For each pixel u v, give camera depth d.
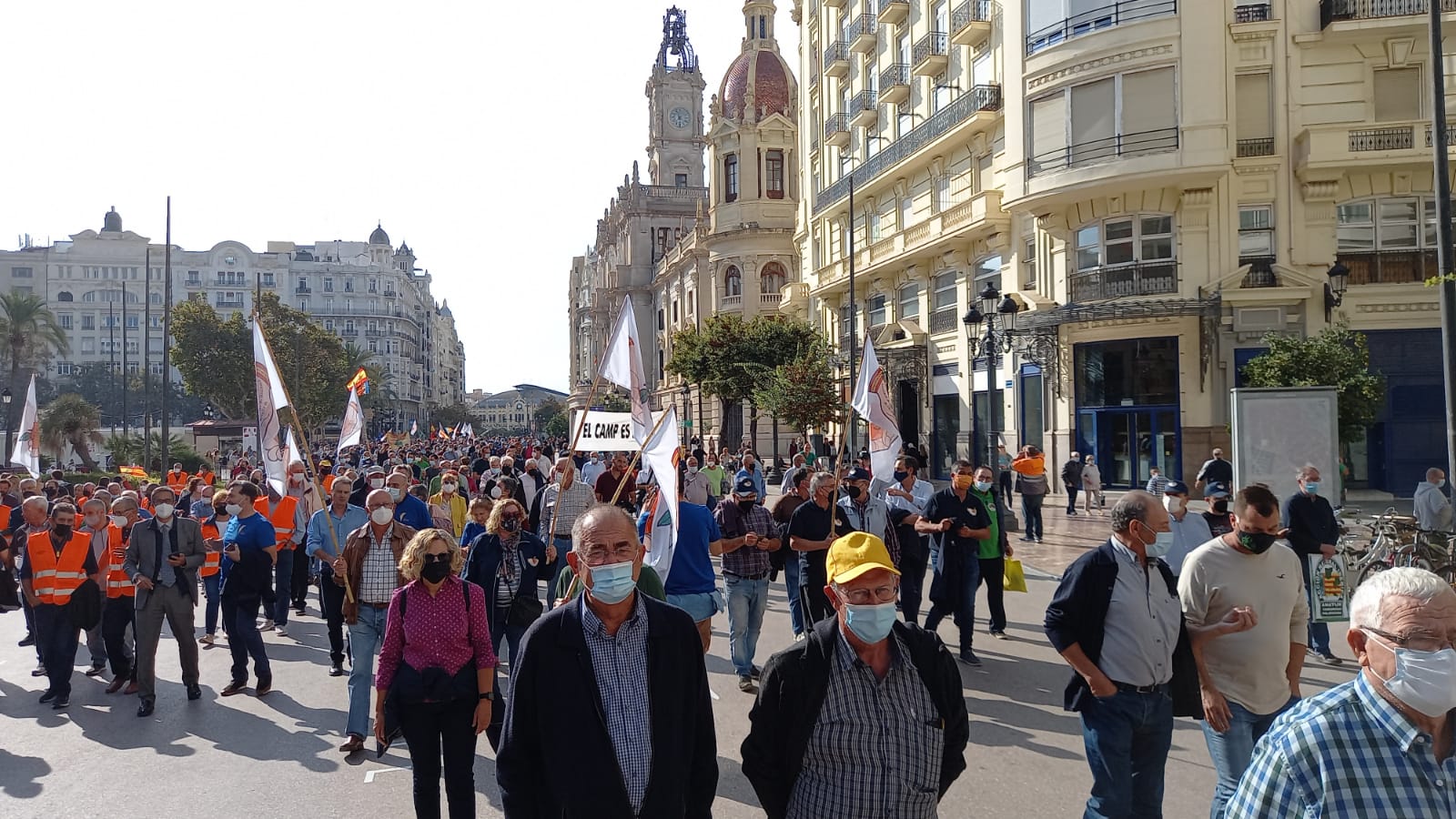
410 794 5.96
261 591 8.59
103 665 9.77
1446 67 22.44
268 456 8.95
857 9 36.88
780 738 3.33
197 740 7.16
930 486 12.12
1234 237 22.78
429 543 5.03
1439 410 22.39
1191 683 4.48
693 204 82.38
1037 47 24.42
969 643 9.02
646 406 8.28
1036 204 24.78
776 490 33.44
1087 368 24.84
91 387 100.88
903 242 32.34
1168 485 7.13
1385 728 2.28
